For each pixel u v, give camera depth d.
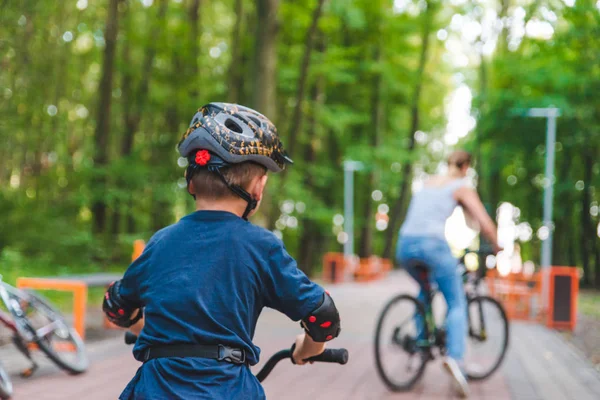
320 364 6.03
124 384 5.09
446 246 5.09
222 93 20.52
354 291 16.44
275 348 6.78
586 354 7.41
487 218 5.09
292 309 1.72
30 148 15.51
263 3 12.49
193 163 1.78
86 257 15.14
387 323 5.01
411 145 29.38
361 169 26.95
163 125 21.95
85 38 25.00
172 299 1.66
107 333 7.62
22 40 13.20
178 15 21.05
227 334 1.65
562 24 19.80
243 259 1.70
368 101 26.92
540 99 21.30
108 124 18.95
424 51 27.19
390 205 37.12
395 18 25.12
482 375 5.61
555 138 22.36
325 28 18.62
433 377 5.68
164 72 19.92
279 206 19.77
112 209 18.47
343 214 29.59
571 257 27.75
